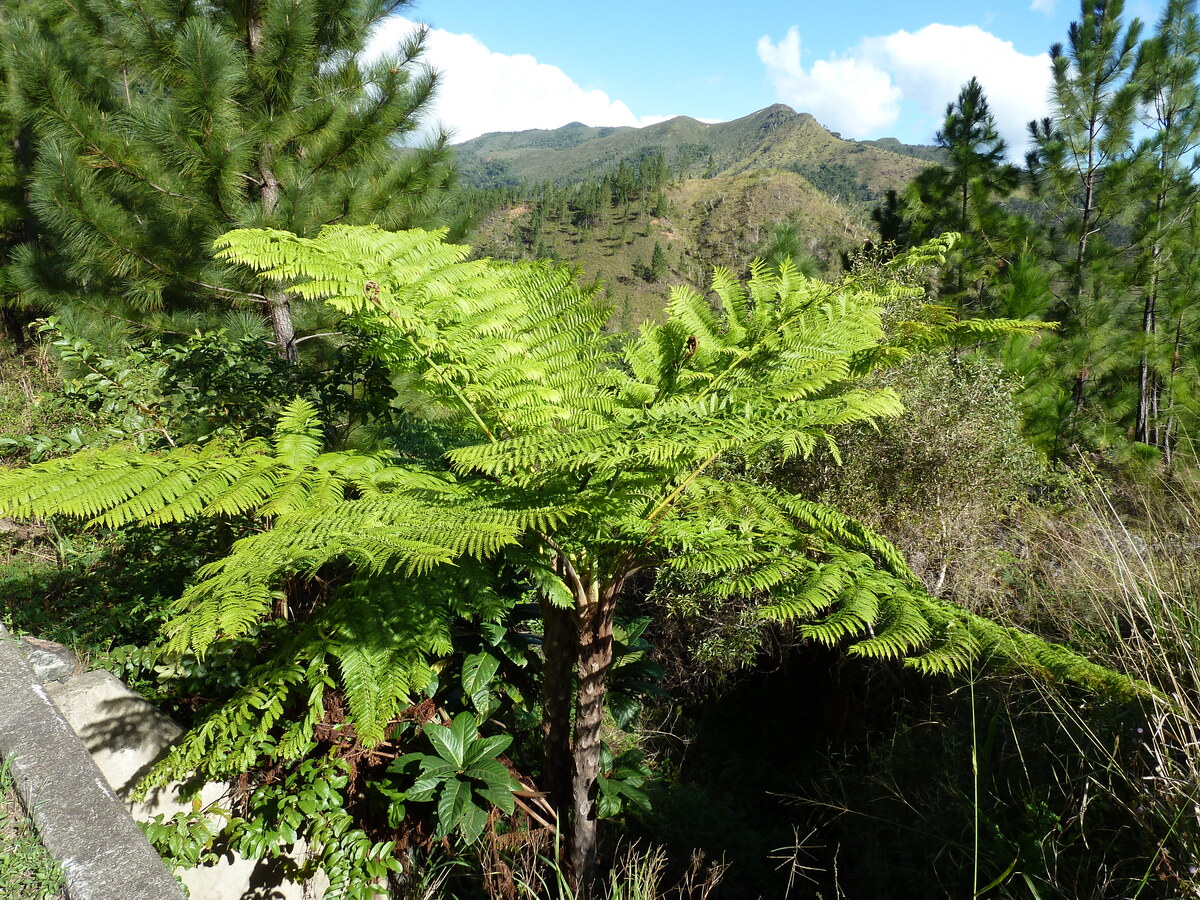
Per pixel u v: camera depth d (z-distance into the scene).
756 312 2.65
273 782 2.28
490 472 2.10
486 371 2.32
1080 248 8.54
